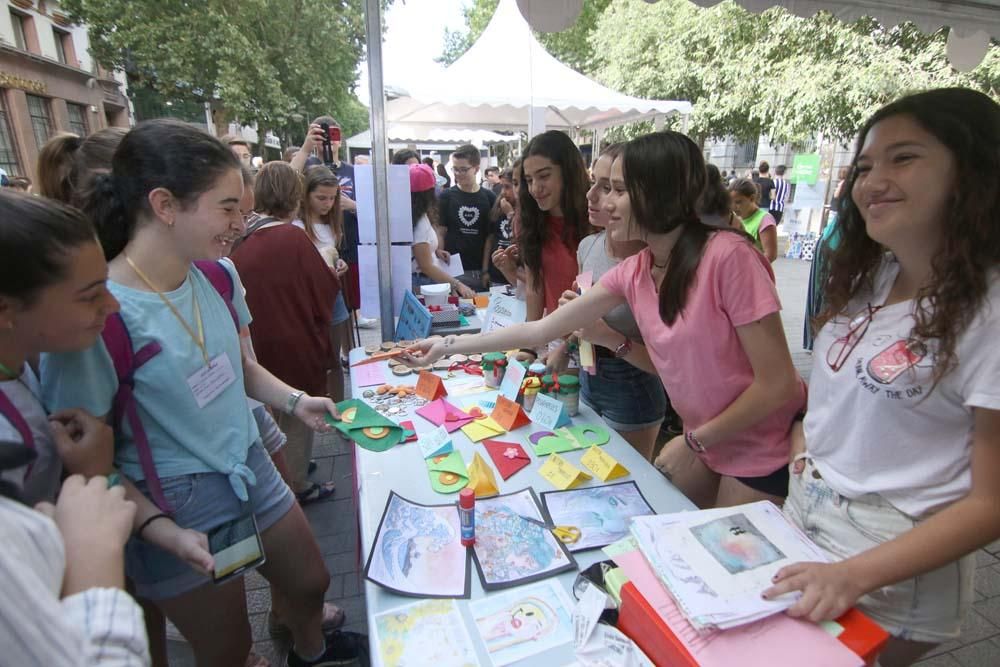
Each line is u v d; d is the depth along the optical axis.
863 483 0.87
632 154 1.09
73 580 0.59
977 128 0.71
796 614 0.72
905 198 0.76
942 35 6.78
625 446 1.43
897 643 0.89
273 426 1.58
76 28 12.81
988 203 0.70
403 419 1.57
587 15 13.45
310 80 13.48
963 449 0.78
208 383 1.07
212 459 1.07
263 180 2.26
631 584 0.81
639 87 9.92
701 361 1.15
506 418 1.53
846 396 0.88
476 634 0.84
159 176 0.92
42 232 0.66
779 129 8.17
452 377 1.91
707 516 0.92
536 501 1.18
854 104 7.31
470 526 1.01
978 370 0.71
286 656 1.68
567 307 1.46
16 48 10.33
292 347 2.15
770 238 4.34
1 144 10.23
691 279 1.10
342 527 2.33
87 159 1.26
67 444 0.81
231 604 1.15
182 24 11.28
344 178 4.19
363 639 1.57
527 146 1.98
